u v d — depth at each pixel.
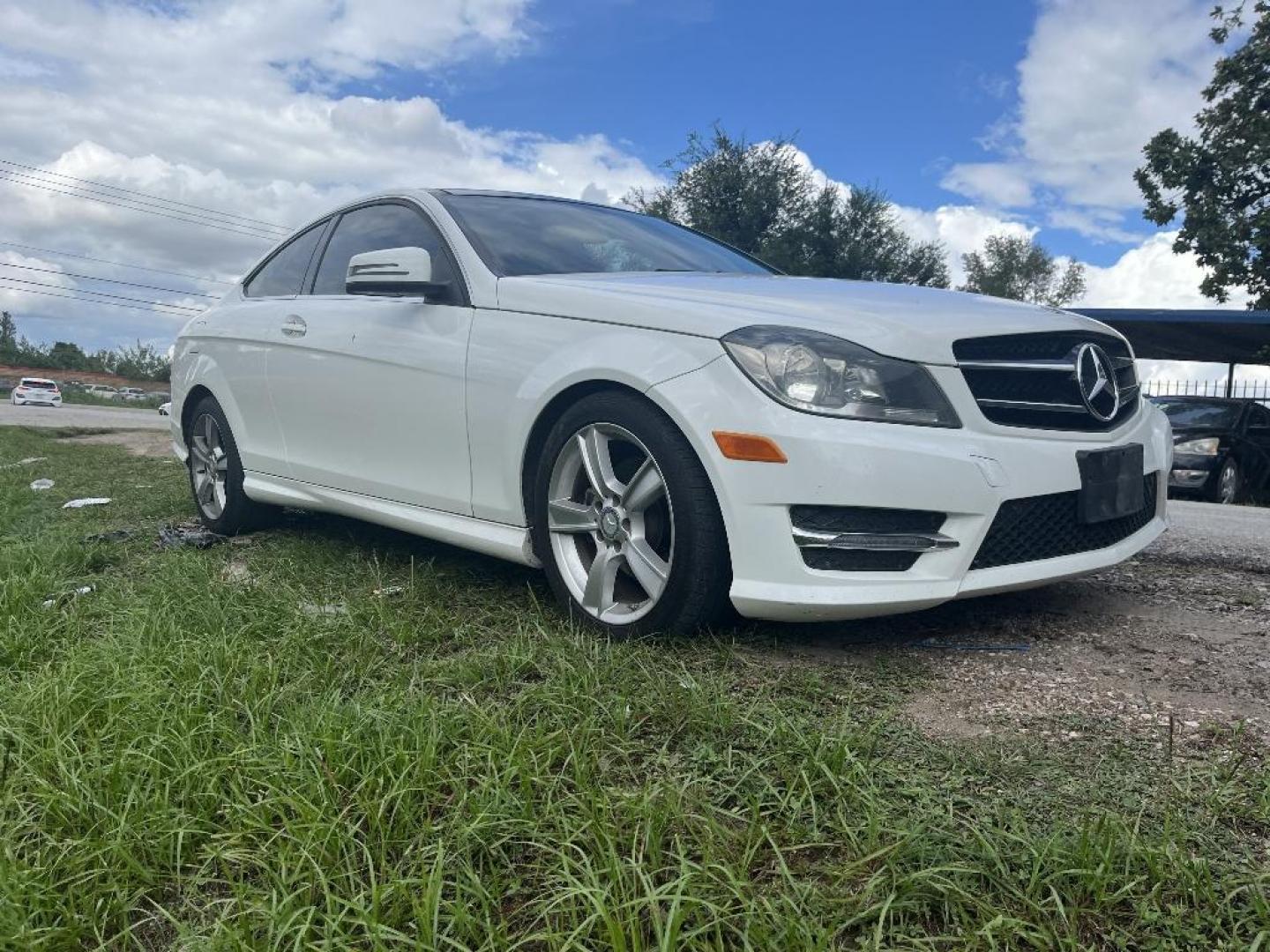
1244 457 10.51
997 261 49.19
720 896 1.40
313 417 3.92
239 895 1.46
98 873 1.53
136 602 2.98
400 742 1.83
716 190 28.41
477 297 3.22
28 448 13.07
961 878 1.48
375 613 2.87
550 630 2.78
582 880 1.45
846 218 28.91
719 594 2.60
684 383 2.55
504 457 3.04
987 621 2.97
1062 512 2.69
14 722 2.04
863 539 2.44
